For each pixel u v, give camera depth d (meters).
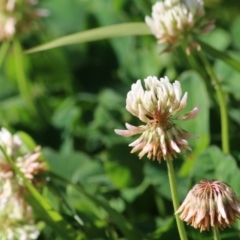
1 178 0.42
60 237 0.43
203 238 0.42
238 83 0.51
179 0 0.43
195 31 0.44
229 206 0.37
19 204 0.42
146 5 0.54
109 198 0.47
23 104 0.54
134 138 0.48
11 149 0.42
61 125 0.51
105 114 0.50
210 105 0.49
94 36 0.46
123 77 0.53
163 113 0.38
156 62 0.53
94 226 0.44
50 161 0.48
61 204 0.44
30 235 0.43
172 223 0.43
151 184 0.47
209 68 0.45
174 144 0.38
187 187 0.44
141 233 0.44
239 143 0.47
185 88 0.47
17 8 0.50
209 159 0.43
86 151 0.51
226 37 0.54
